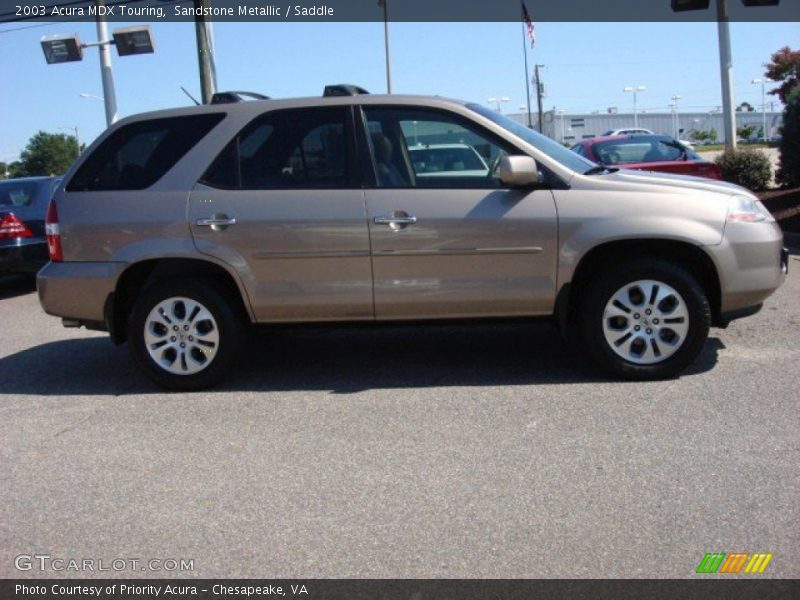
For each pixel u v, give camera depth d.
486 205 5.57
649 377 5.67
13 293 11.85
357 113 5.80
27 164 81.69
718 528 3.63
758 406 5.09
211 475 4.48
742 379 5.62
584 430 4.85
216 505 4.11
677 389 5.49
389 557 3.54
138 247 5.82
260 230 5.71
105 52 17.94
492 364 6.36
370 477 4.35
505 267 5.61
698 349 5.60
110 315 5.97
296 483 4.32
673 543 3.53
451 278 5.66
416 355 6.75
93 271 5.89
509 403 5.40
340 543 3.67
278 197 5.72
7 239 10.97
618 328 5.67
